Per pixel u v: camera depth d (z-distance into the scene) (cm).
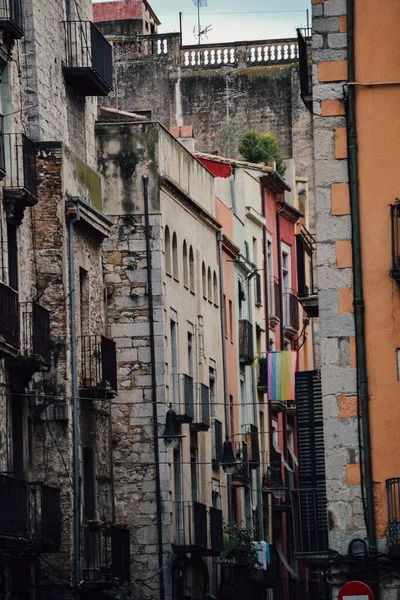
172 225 6316
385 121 3900
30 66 5191
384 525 3819
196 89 10350
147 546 5891
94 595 5234
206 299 6875
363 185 3897
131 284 6059
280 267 8481
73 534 5025
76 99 5675
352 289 3875
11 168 4753
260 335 7962
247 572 6756
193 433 6494
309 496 4450
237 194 7819
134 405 5975
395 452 3831
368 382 3853
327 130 3916
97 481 5406
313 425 4566
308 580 8412
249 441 7444
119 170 6128
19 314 4659
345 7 3931
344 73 3916
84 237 5366
